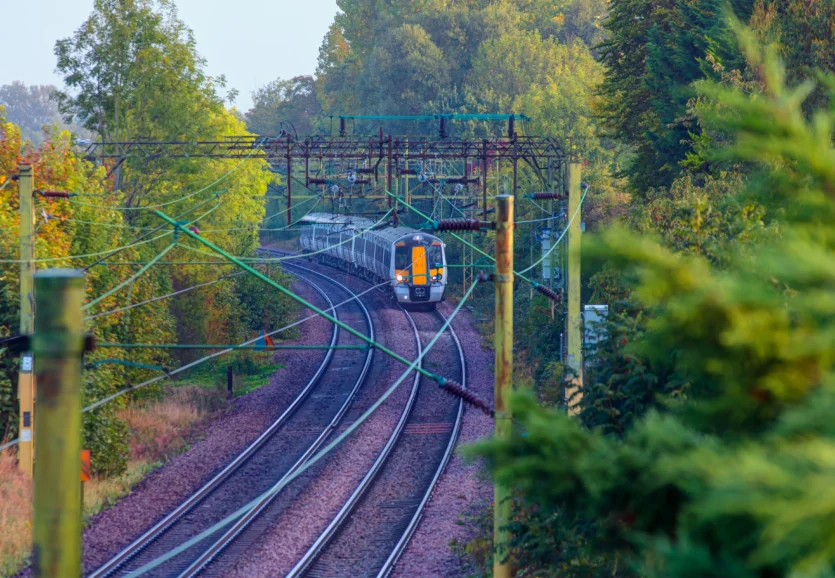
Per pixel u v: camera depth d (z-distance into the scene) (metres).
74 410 19.72
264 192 168.25
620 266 12.96
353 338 151.88
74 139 102.25
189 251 132.25
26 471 71.75
